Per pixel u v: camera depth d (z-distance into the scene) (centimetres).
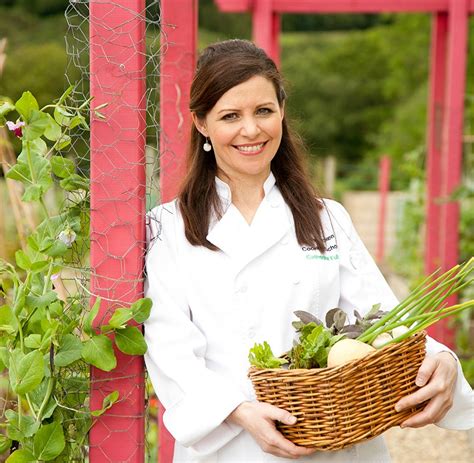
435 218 717
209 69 225
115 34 224
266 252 236
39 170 223
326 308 239
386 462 237
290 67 2400
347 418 200
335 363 204
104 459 232
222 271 233
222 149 229
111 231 228
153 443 407
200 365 223
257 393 210
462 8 620
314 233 239
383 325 217
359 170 2095
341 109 2386
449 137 625
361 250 250
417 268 945
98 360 219
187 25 333
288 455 207
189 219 236
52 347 222
